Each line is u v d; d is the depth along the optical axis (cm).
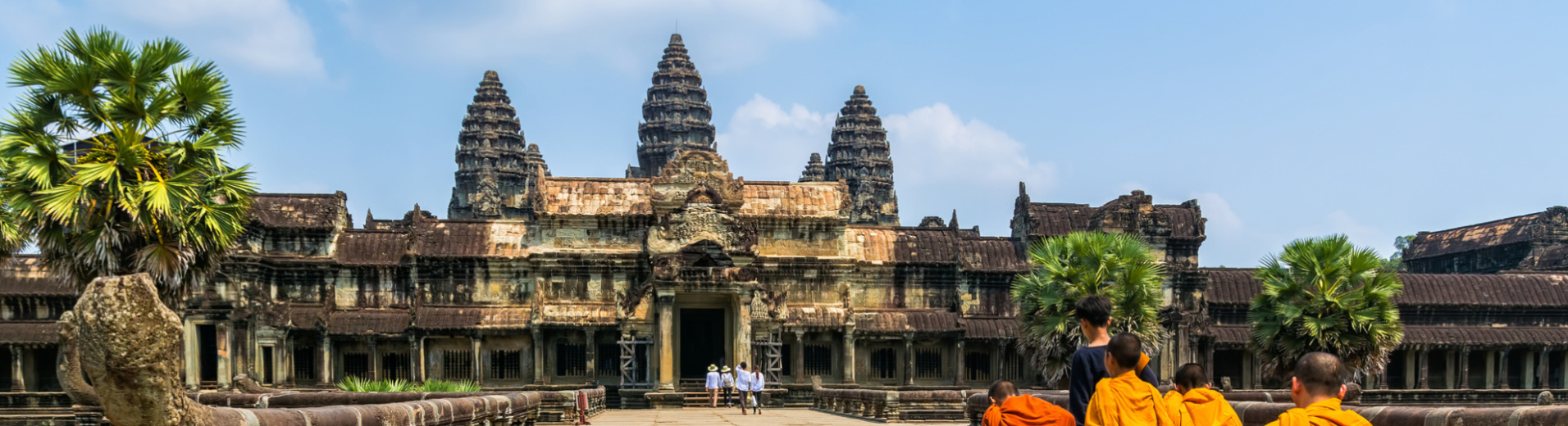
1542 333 6575
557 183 6106
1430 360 6719
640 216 5947
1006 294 6259
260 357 5469
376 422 1568
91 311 1015
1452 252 9225
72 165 2848
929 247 6272
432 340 5838
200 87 2897
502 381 5841
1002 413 1134
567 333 5884
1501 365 6575
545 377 5841
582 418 3538
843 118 15875
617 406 5791
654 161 16812
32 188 2845
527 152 15625
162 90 2892
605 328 5816
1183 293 6256
